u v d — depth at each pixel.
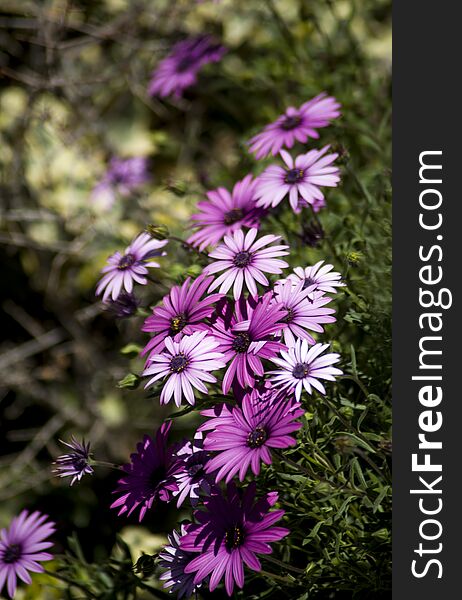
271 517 0.71
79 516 1.18
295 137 0.89
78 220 1.27
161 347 0.76
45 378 1.27
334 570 0.79
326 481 0.76
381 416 0.82
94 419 1.27
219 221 0.86
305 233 0.88
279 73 1.18
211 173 1.19
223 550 0.71
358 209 0.96
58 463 0.77
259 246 0.78
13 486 1.21
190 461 0.75
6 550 0.80
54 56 1.25
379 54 1.26
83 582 0.87
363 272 0.89
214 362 0.73
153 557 0.78
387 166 1.01
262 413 0.71
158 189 1.26
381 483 0.82
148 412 1.23
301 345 0.74
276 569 0.81
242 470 0.69
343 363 0.82
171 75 1.17
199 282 0.77
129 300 0.85
